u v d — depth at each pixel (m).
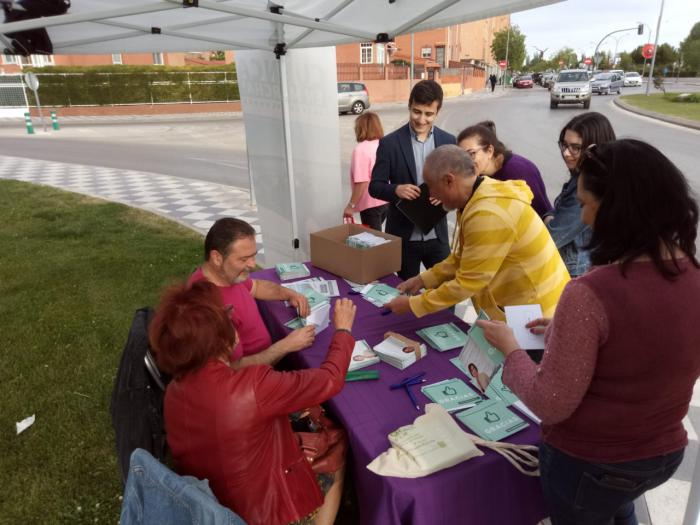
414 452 1.55
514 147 12.21
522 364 1.35
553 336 1.20
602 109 21.88
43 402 3.16
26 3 2.70
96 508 2.40
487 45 64.94
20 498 2.46
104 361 3.61
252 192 8.27
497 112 21.55
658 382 1.14
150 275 5.21
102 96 24.84
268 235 5.19
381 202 4.59
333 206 4.93
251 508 1.56
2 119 23.67
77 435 2.87
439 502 1.49
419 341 2.30
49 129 19.94
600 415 1.20
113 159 13.26
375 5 2.96
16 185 9.91
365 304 2.69
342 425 1.86
